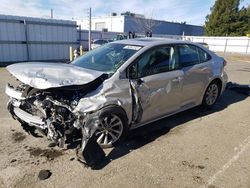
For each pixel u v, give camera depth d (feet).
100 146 11.21
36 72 11.49
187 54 15.81
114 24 144.97
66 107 11.01
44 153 11.57
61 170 10.32
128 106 12.28
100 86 11.43
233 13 139.74
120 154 11.78
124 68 12.25
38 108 11.47
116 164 10.93
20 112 12.23
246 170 10.78
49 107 11.09
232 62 62.44
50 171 10.21
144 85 12.82
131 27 140.46
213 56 18.11
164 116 14.85
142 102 12.93
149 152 12.05
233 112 18.54
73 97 11.35
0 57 45.50
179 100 15.38
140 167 10.75
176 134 14.23
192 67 15.79
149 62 13.30
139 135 13.92
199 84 16.69
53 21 51.34
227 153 12.22
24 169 10.28
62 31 53.31
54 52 53.11
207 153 12.14
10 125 14.62
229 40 117.50
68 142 11.82
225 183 9.84
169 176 10.17
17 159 11.00
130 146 12.60
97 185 9.46
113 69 12.46
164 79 13.82
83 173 10.18
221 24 142.51
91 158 10.52
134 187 9.41
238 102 21.35
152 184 9.62
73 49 55.67
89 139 10.61
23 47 48.14
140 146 12.64
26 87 12.09
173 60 14.67
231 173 10.52
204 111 18.48
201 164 11.14
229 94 24.22
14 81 27.86
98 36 106.01
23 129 13.55
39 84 10.43
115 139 12.34
